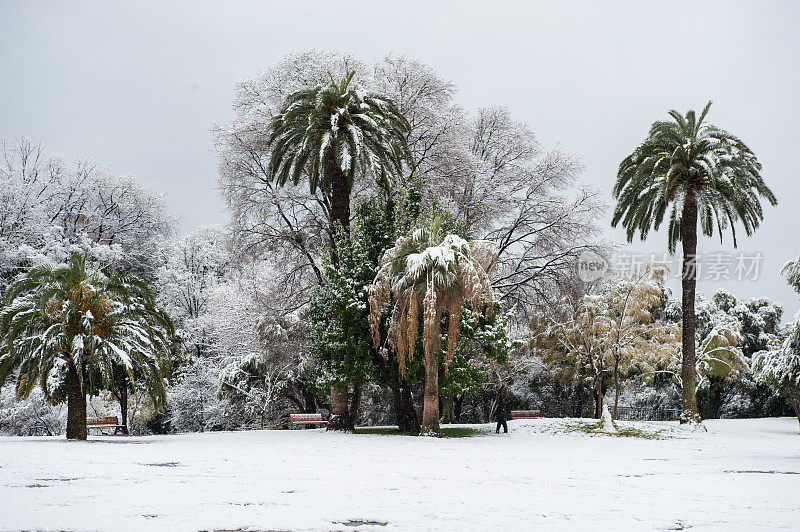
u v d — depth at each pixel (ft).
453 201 120.06
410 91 124.67
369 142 97.76
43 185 187.11
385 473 38.65
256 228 117.19
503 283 134.00
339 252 94.73
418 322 86.02
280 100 116.47
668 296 173.88
